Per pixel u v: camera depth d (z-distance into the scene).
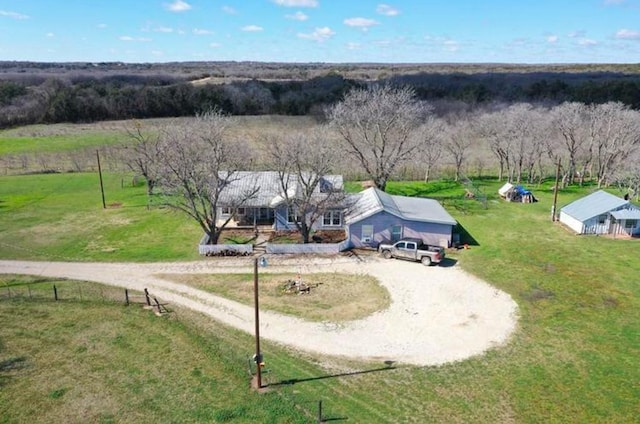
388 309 30.22
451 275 35.12
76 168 70.56
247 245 39.06
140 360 24.83
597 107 67.56
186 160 38.66
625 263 36.97
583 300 31.19
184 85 113.94
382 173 52.91
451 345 26.22
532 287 33.12
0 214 49.72
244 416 20.66
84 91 109.44
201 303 31.02
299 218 42.88
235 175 46.22
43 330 27.72
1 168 69.75
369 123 54.50
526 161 65.75
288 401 21.53
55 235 43.78
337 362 24.69
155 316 29.28
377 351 25.67
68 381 23.20
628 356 24.91
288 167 41.03
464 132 67.56
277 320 28.86
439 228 39.84
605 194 46.12
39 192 58.41
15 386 22.83
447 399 21.72
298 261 37.66
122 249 40.44
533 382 22.89
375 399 21.72
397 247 37.72
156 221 47.50
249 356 25.11
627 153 58.50
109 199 55.59
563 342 26.33
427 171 64.81
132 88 112.19
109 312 29.81
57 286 33.56
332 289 32.94
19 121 101.69
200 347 25.92
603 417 20.53
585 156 64.00
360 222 39.78
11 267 36.88
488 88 122.25
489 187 61.25
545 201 54.62
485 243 41.41
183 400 21.77
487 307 30.45
